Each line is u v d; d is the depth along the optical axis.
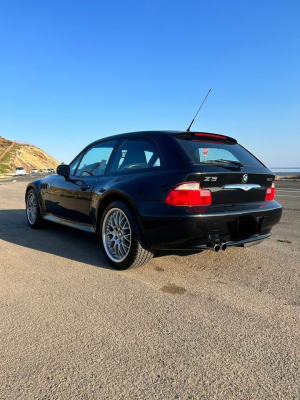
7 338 2.19
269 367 1.88
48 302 2.73
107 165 4.07
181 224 2.94
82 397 1.65
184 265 3.71
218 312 2.54
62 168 4.43
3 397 1.65
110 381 1.76
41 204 5.43
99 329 2.29
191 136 3.57
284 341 2.15
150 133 3.66
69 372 1.84
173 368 1.87
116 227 3.60
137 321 2.40
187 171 3.02
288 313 2.53
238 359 1.96
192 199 2.96
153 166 3.39
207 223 2.98
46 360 1.95
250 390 1.69
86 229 4.18
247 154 3.90
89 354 2.01
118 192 3.46
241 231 3.28
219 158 3.44
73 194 4.41
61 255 4.12
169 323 2.37
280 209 3.69
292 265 3.70
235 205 3.27
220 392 1.68
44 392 1.68
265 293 2.91
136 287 3.05
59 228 5.89
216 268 3.61
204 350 2.04
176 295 2.87
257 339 2.17
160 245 3.14
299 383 1.75
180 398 1.64
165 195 3.04
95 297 2.83
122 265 3.46
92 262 3.83
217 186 3.11
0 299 2.79
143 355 1.99
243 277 3.32
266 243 4.71
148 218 3.12
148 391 1.69
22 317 2.47
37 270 3.54
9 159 88.69
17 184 23.25
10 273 3.44
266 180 3.61
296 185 17.88
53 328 2.31
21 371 1.85
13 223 6.36
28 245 4.61
